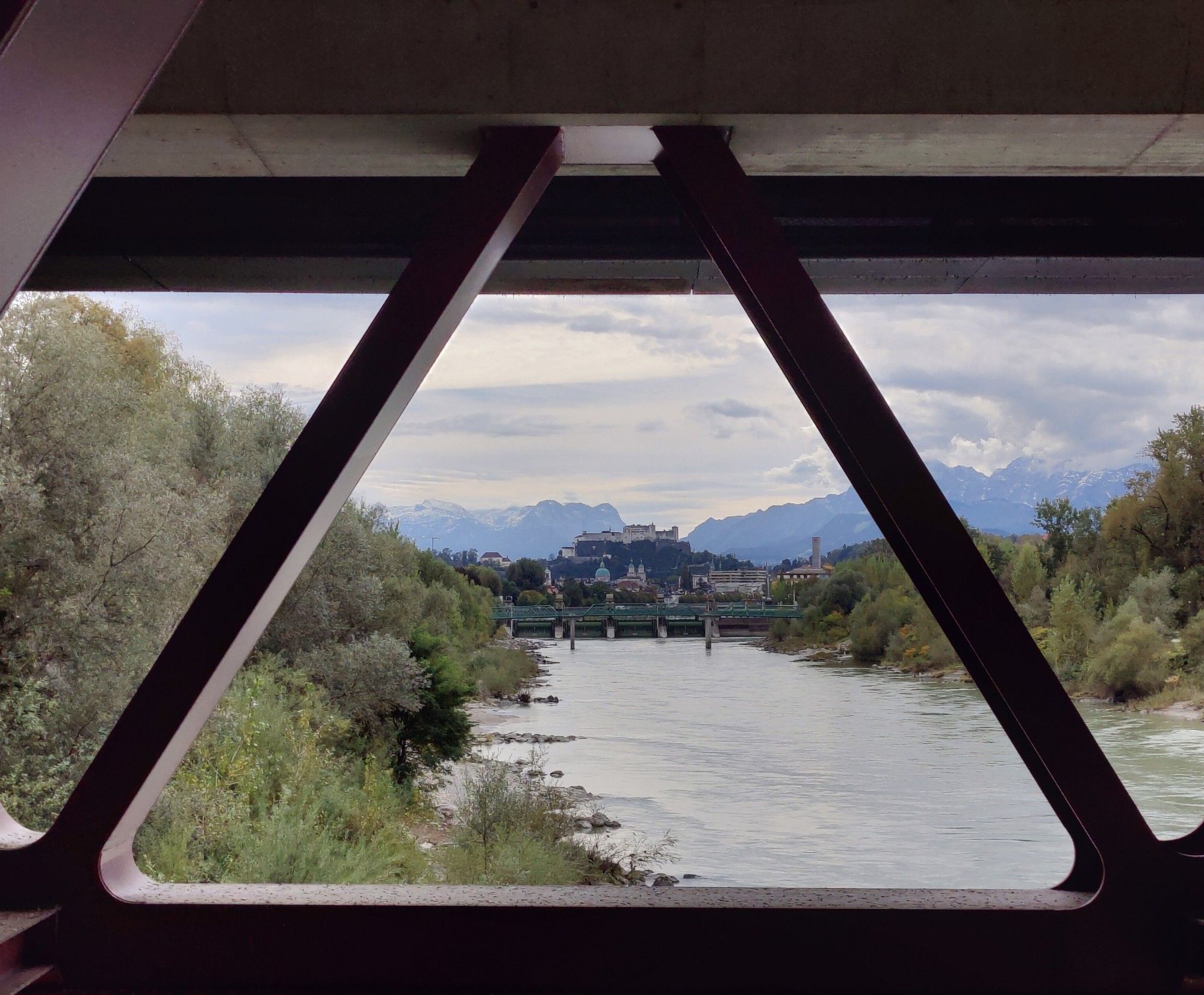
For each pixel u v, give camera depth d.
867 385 3.18
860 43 3.57
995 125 3.67
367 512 25.98
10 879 3.06
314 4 3.57
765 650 103.38
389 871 12.93
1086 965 3.01
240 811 11.94
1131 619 44.09
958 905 3.06
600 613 126.62
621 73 3.51
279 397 25.61
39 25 1.67
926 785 30.16
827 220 6.00
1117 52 3.61
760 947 3.04
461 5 3.53
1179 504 46.75
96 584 14.64
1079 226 6.02
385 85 3.55
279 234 6.10
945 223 6.03
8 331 15.13
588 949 3.05
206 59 3.59
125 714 3.08
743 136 3.75
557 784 28.55
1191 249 6.00
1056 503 53.19
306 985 3.06
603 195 6.05
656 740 38.75
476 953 3.05
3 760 12.86
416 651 24.64
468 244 3.36
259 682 17.52
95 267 6.32
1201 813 23.03
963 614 3.08
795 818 25.53
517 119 3.53
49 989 3.04
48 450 15.10
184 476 19.69
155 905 3.07
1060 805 3.25
